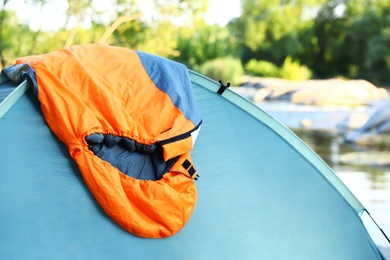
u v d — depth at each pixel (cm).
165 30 1450
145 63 360
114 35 1434
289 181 372
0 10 1327
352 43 2120
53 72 333
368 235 381
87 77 334
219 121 375
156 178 330
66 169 321
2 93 341
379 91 1609
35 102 332
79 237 309
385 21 2083
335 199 381
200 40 1972
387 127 1093
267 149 377
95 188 314
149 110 341
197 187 347
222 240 338
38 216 307
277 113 1373
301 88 1600
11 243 298
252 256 341
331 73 2134
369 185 722
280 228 355
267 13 2141
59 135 323
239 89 1802
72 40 1368
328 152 985
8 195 307
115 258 312
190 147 341
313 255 356
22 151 318
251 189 359
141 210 319
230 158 364
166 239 325
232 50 2102
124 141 327
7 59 1352
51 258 301
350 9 2125
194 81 380
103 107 328
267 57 2155
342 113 1352
